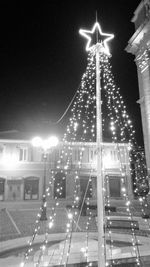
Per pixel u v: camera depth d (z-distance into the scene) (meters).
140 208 21.94
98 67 7.89
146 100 21.47
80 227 16.02
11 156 32.72
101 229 6.25
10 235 13.75
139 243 11.70
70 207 25.05
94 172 33.53
